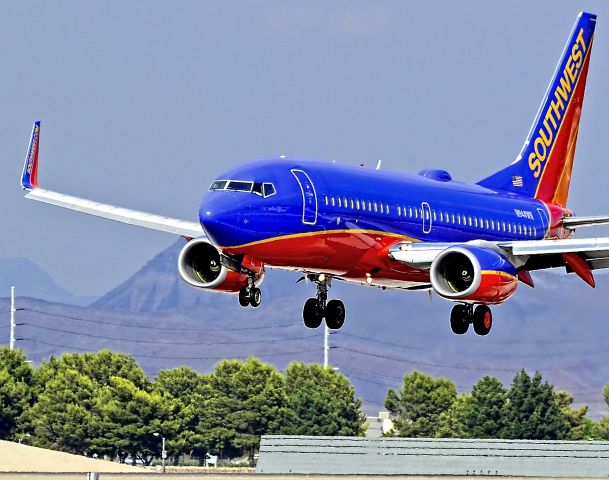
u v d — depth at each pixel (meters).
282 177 181.25
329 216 184.75
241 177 178.88
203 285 186.38
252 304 181.88
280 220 178.62
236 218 175.38
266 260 180.12
